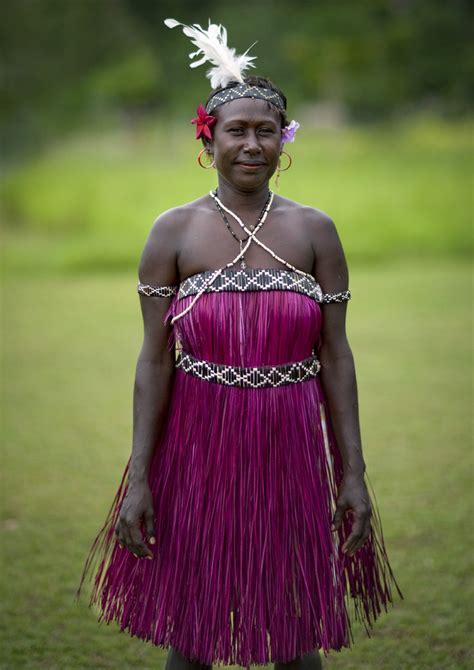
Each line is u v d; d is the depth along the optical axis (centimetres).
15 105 3656
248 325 218
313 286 225
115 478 471
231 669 284
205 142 230
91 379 710
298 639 222
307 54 3972
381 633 304
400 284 1217
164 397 233
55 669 284
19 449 523
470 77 4003
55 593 337
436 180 2061
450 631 303
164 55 4306
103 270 1500
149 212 2080
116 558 238
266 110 218
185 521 224
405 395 631
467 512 406
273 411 222
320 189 1988
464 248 1622
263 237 222
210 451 223
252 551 220
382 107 3944
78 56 3850
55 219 2134
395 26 4109
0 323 980
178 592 224
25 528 400
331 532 229
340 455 236
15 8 3709
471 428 547
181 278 226
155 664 289
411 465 476
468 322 916
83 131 3631
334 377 232
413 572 346
